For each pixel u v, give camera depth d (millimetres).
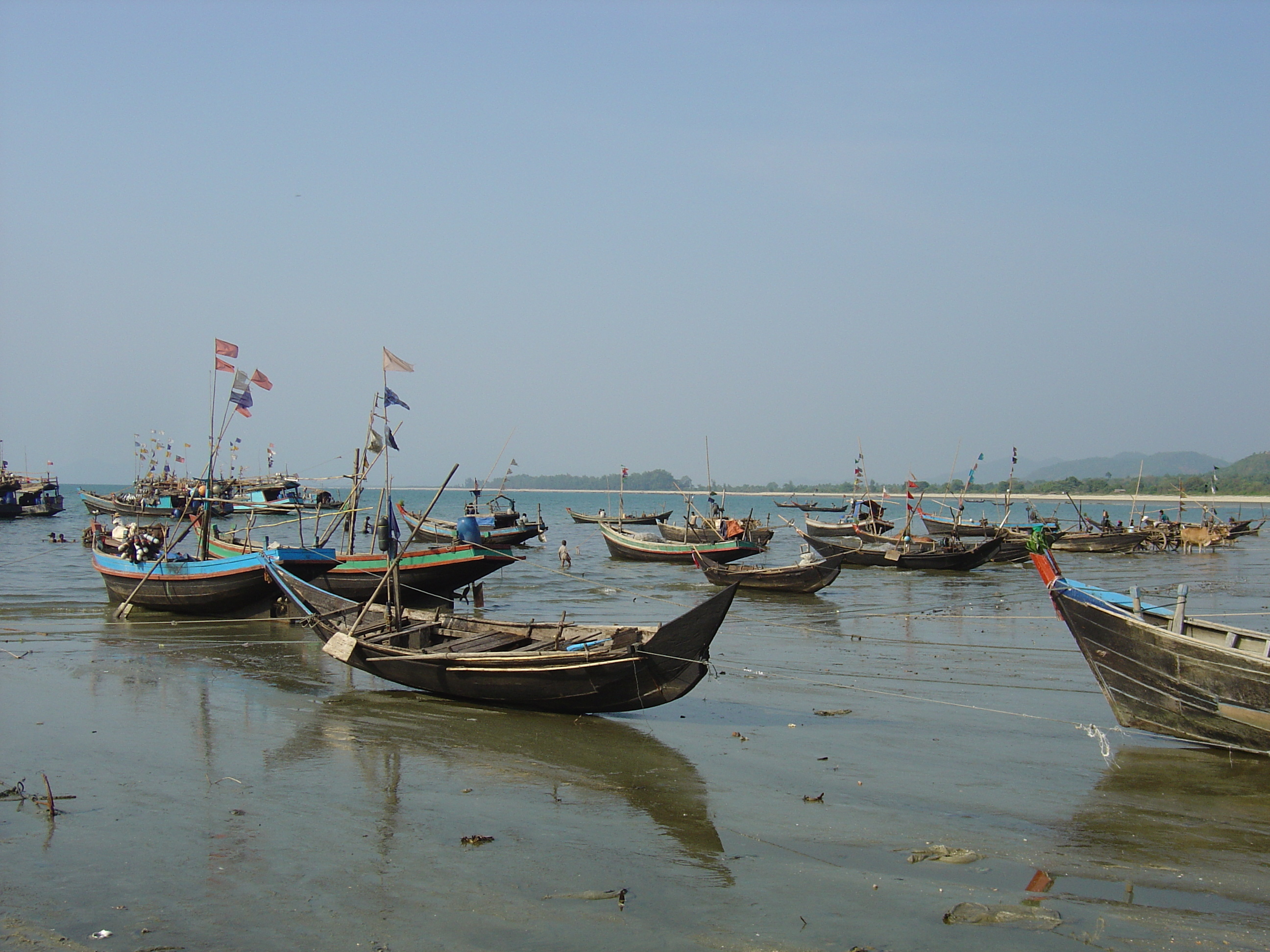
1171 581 47188
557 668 18000
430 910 10344
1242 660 15711
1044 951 9500
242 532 80312
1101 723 18438
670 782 14750
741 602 38250
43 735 16875
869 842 12383
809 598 39688
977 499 110875
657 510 173875
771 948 9555
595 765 15602
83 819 12844
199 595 30688
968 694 20906
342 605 22828
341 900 10562
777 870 11469
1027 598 39719
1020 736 17484
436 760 15805
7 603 34062
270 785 14469
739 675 22875
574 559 60656
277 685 21438
